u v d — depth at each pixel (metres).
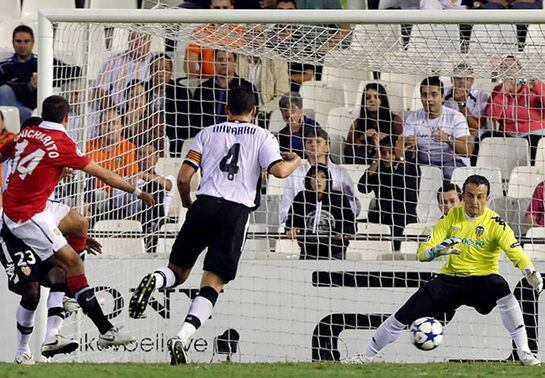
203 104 39.16
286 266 33.84
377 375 22.70
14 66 44.44
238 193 24.92
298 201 35.44
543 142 39.59
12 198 25.27
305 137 36.56
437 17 31.59
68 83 35.25
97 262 33.50
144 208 34.81
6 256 26.05
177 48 40.09
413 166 37.22
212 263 24.59
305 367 25.98
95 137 35.03
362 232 36.41
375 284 33.88
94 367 24.36
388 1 48.62
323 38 35.44
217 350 33.69
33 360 28.52
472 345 33.66
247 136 25.25
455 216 30.02
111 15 32.06
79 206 33.50
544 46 37.22
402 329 30.20
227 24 32.94
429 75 36.16
